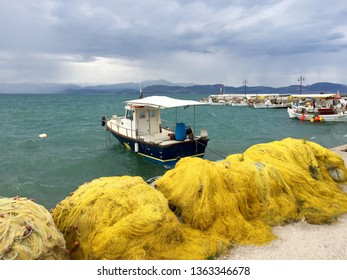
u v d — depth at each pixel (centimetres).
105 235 535
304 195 842
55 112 6241
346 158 1402
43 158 1919
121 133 1978
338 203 848
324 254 627
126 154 1945
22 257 412
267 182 798
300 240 678
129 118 1898
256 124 3959
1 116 5212
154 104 1612
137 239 550
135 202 600
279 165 906
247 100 8006
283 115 5303
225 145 2408
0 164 1781
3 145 2402
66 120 4509
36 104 9881
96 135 2884
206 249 609
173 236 596
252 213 758
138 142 1762
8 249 408
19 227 434
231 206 709
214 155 2027
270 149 1005
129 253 531
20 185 1415
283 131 3259
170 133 1814
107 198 593
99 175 1593
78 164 1780
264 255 620
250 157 972
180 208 714
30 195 1317
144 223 559
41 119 4681
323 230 721
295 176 872
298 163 975
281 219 751
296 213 780
